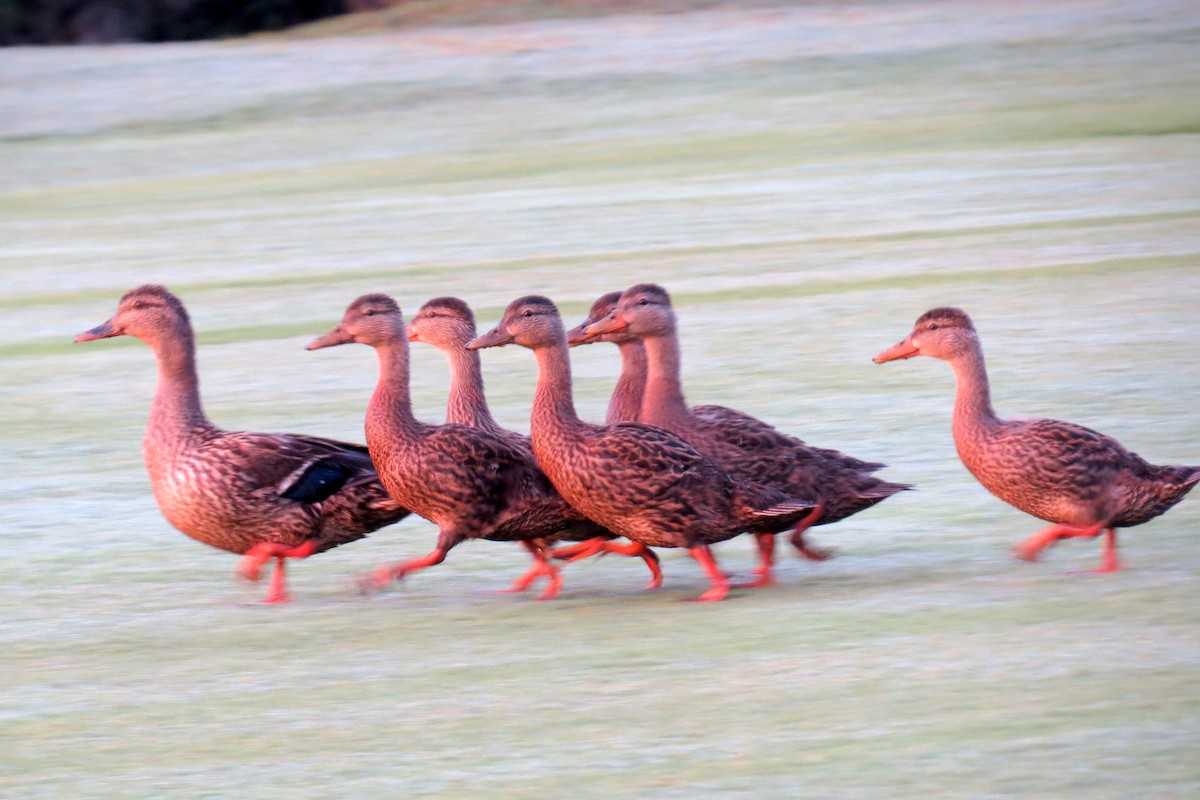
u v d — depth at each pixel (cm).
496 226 3080
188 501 1122
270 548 1134
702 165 3791
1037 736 789
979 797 729
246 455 1116
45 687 942
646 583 1161
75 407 1809
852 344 1981
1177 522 1217
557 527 1125
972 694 848
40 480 1492
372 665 959
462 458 1076
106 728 870
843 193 3259
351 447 1162
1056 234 2662
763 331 2075
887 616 1002
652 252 2723
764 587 1111
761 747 798
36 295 2580
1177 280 2250
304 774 795
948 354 1135
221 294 2516
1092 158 3516
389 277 2595
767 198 3253
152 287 1159
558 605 1090
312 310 2348
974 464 1132
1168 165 3362
